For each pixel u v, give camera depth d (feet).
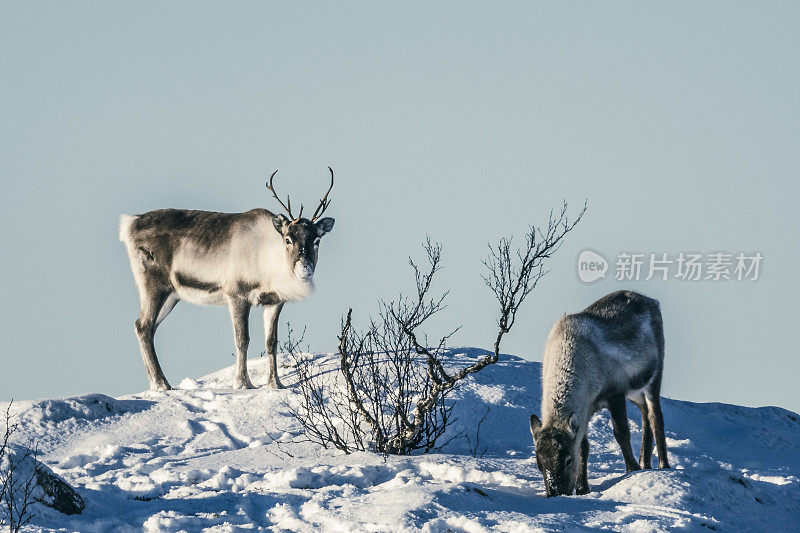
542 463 111.14
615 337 124.77
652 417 132.46
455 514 94.48
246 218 206.08
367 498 102.53
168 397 189.67
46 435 164.86
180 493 110.73
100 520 94.94
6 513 92.38
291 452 143.74
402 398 147.33
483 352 208.33
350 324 149.48
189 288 206.59
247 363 216.74
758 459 159.63
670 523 96.58
